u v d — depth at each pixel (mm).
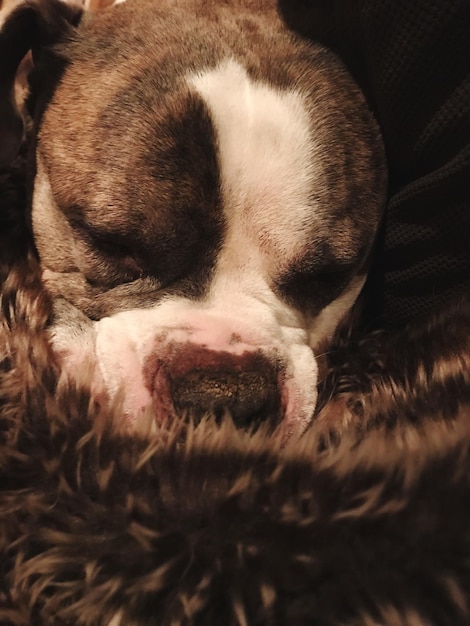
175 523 195
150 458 205
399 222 299
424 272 295
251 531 193
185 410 241
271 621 184
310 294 303
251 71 285
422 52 261
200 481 200
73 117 290
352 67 307
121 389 240
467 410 218
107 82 288
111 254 284
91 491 204
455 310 263
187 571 190
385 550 187
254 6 325
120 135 273
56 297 292
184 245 275
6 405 227
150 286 285
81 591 194
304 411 265
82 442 210
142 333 273
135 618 190
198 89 275
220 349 267
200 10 317
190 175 268
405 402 236
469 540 186
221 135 271
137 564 192
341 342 292
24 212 313
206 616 188
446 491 192
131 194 267
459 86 263
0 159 317
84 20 323
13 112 319
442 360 245
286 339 288
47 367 241
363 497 193
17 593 199
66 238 290
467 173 263
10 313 261
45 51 312
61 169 288
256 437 213
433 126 274
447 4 248
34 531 202
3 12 313
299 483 199
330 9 318
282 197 278
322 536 190
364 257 305
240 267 286
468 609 181
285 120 279
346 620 182
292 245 282
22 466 213
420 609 182
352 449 208
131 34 302
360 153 295
